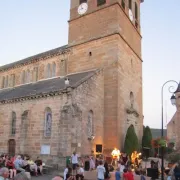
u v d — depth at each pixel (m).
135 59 40.75
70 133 26.28
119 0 36.88
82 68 36.84
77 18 39.56
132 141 31.81
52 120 28.14
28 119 30.44
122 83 34.53
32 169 23.72
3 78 47.41
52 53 40.03
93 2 38.47
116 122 31.86
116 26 35.22
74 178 18.67
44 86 34.78
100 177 18.28
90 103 30.44
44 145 28.14
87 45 37.22
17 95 34.12
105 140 32.25
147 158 37.12
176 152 38.22
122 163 25.14
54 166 26.06
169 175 17.78
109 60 34.50
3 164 21.22
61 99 27.94
